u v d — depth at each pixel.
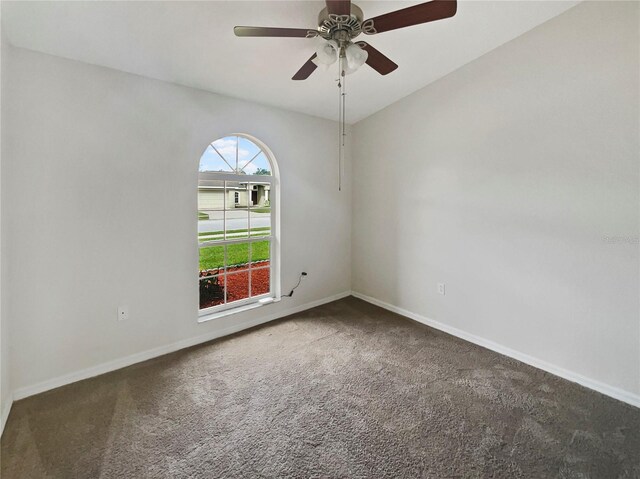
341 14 1.53
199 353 2.60
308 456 1.57
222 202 2.98
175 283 2.61
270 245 3.37
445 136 2.91
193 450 1.60
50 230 2.03
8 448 1.59
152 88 2.39
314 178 3.57
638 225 1.90
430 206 3.10
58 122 2.02
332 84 2.81
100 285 2.25
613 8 1.92
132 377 2.24
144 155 2.38
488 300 2.69
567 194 2.18
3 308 1.78
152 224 2.45
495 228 2.60
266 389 2.12
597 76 2.00
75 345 2.18
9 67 1.83
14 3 1.58
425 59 2.61
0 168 1.71
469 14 2.11
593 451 1.60
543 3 2.04
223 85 2.62
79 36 1.87
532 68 2.30
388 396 2.04
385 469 1.49
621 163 1.94
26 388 2.01
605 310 2.05
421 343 2.80
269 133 3.12
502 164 2.52
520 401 1.99
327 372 2.33
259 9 1.81
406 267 3.39
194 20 1.85
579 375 2.18
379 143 3.58
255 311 3.17
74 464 1.50
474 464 1.52
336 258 3.91
